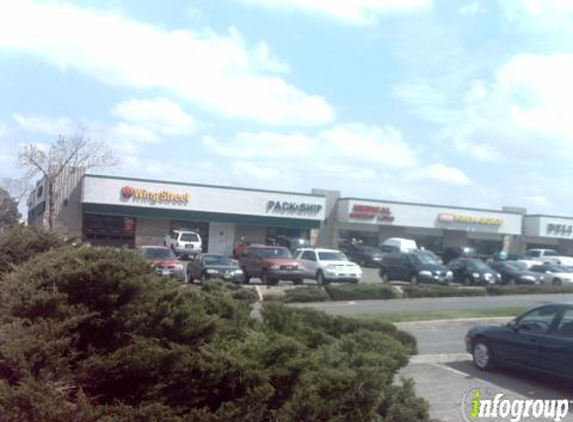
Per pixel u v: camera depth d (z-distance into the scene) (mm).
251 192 52594
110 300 5355
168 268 27203
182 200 50500
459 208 60938
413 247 49781
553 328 9789
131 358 4855
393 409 5539
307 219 54375
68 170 50688
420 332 15914
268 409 5004
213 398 5039
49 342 4719
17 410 4176
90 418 4309
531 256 55469
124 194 48812
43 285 5418
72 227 50344
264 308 7094
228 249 52688
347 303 23453
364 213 57719
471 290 27750
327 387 5020
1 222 23203
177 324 5473
